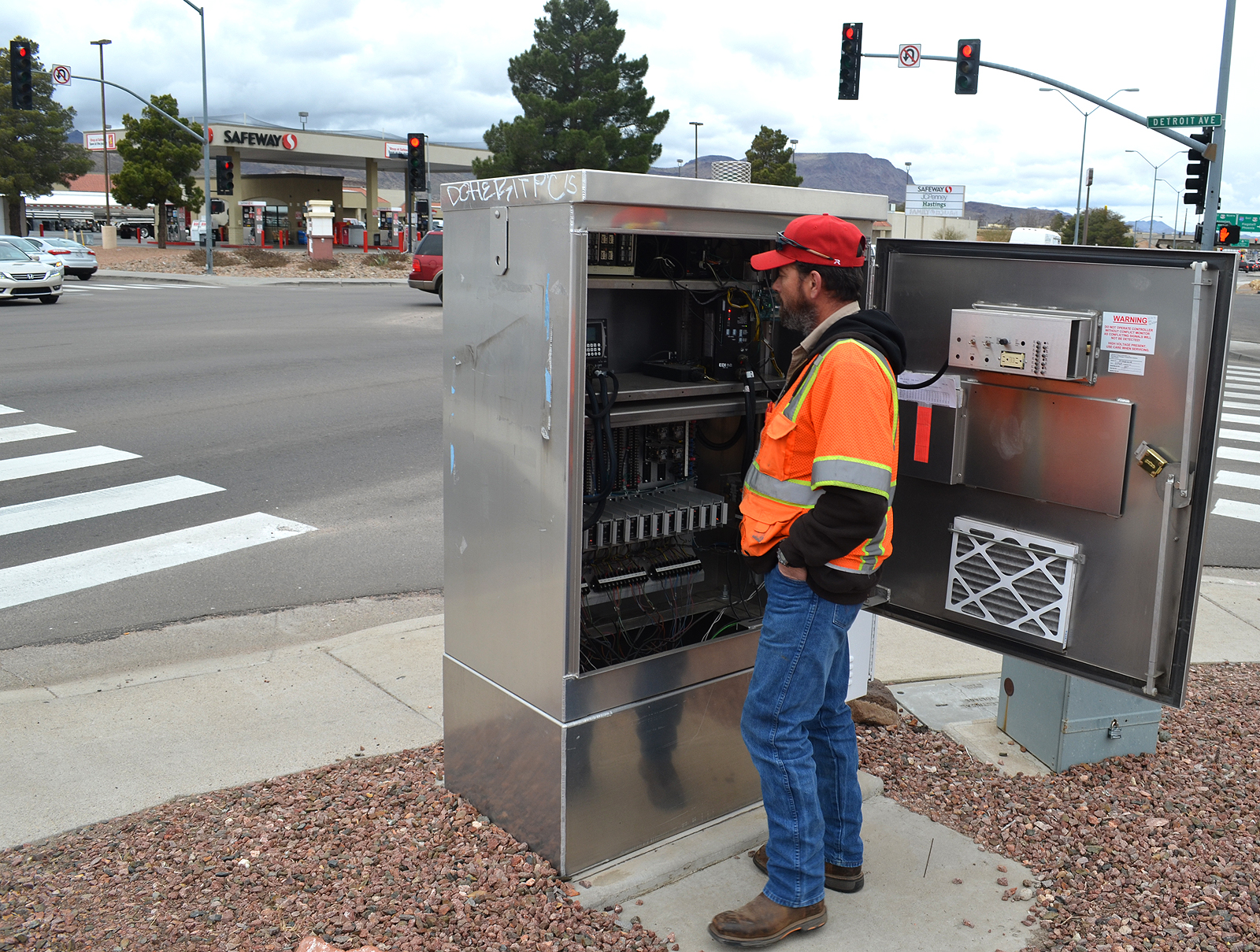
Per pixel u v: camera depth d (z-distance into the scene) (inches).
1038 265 109.7
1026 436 111.9
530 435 103.0
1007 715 146.5
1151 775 136.3
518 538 106.5
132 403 415.8
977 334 111.4
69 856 111.4
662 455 128.5
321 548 247.4
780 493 95.3
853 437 87.1
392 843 113.4
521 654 108.3
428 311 847.7
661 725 112.3
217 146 1824.6
